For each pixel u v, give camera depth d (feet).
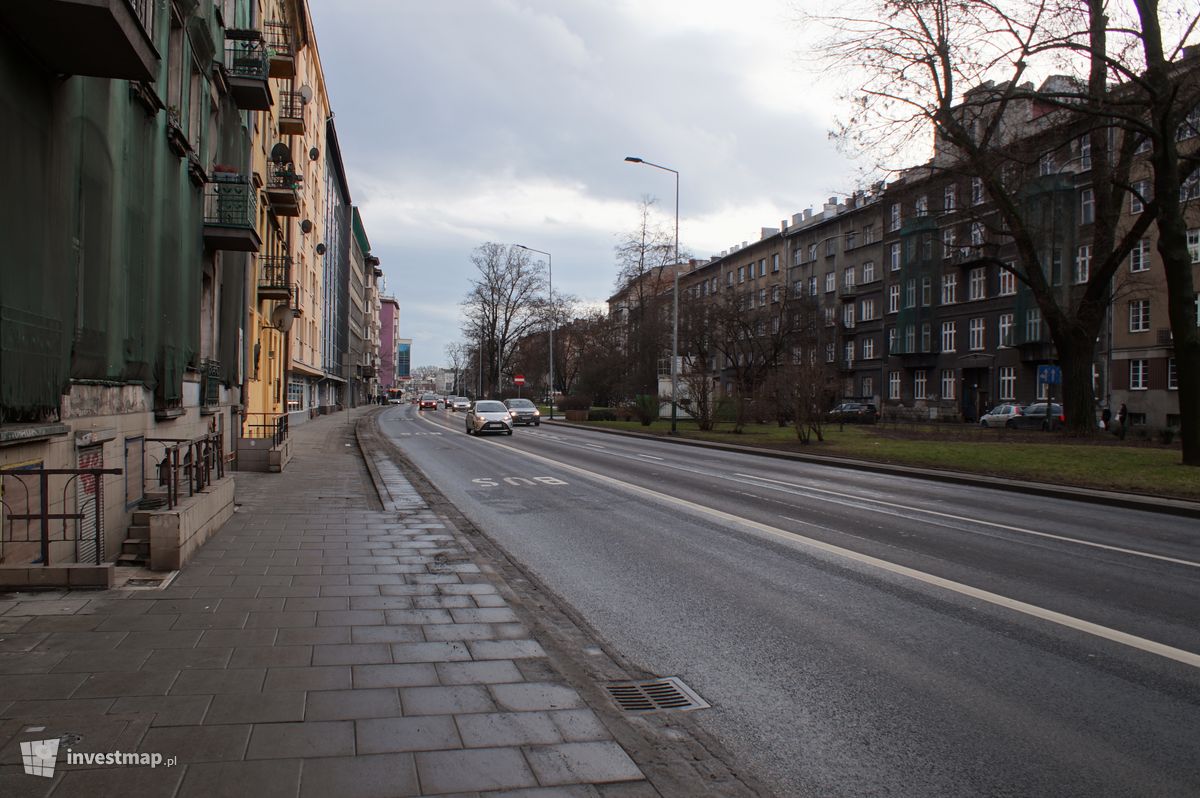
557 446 87.61
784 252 219.82
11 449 19.26
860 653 16.71
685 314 155.33
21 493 19.75
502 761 10.75
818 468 65.10
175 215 35.88
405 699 12.86
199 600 18.71
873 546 28.89
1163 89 57.16
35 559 20.47
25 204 19.74
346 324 257.34
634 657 16.44
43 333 20.77
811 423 85.97
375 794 9.62
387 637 16.31
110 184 26.30
